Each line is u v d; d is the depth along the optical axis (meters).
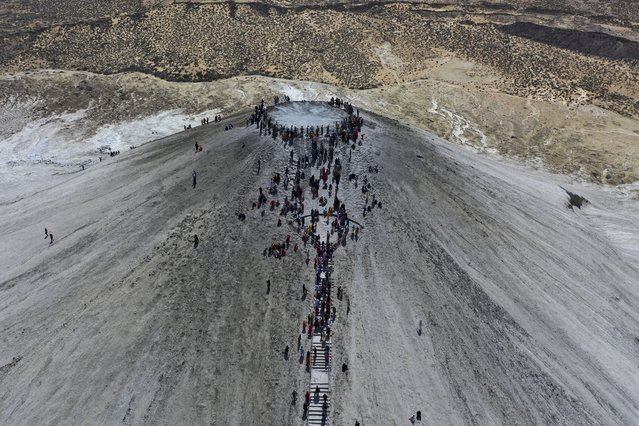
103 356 52.31
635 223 84.25
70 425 47.72
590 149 101.75
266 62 123.69
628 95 119.38
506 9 150.12
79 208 70.62
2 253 65.38
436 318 57.00
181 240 62.31
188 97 109.75
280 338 53.94
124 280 58.81
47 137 100.06
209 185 68.69
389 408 49.44
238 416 48.47
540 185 84.69
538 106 112.19
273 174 68.94
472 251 65.31
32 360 52.66
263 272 59.22
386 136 79.44
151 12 138.88
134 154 80.81
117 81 114.38
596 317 62.72
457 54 131.50
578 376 55.12
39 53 125.56
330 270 59.81
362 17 143.50
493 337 56.47
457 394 51.09
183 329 54.31
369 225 64.81
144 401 49.16
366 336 54.56
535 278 64.62
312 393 50.22
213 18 137.12
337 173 69.00
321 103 85.62
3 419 48.53
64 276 60.44
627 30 140.12
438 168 76.62
